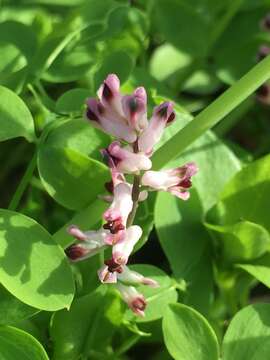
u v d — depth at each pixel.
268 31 0.25
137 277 0.16
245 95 0.16
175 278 0.18
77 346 0.17
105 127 0.15
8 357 0.15
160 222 0.18
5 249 0.15
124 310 0.17
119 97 0.15
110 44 0.21
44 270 0.15
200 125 0.17
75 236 0.15
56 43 0.19
